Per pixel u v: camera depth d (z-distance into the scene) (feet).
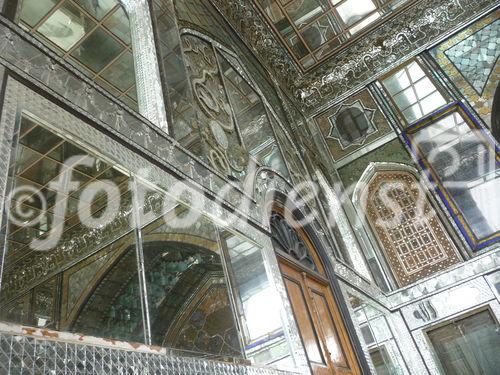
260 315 9.22
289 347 9.59
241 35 24.08
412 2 26.96
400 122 25.49
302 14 26.58
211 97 14.35
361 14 27.32
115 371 5.07
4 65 6.24
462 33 25.72
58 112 6.78
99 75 12.18
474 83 24.12
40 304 5.08
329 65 29.22
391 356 18.34
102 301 5.85
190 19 16.48
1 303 4.69
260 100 19.90
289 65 28.81
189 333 6.95
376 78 27.55
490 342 18.84
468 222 21.36
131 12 12.84
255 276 10.11
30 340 4.33
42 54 7.09
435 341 19.83
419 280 21.16
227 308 8.39
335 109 28.17
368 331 16.75
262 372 8.06
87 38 12.43
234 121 15.24
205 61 15.81
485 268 20.06
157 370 5.70
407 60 26.91
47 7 11.86
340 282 16.47
